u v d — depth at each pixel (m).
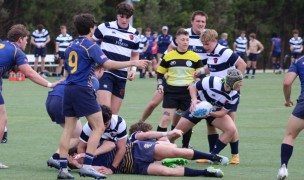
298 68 30.27
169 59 38.50
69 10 143.62
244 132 47.94
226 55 36.00
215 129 36.78
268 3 191.75
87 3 143.38
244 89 89.62
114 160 31.00
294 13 197.88
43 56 107.56
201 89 34.19
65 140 29.59
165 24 165.25
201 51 40.31
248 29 191.75
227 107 34.25
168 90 38.59
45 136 44.38
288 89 30.47
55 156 32.06
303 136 46.50
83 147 31.58
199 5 174.62
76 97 29.08
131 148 31.31
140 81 103.75
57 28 145.50
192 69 38.53
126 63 29.12
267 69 180.38
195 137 45.41
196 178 30.50
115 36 39.53
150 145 31.19
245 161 36.19
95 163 31.08
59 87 32.62
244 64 36.09
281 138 45.06
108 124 30.55
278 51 141.12
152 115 57.72
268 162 35.88
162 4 168.62
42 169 32.50
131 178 30.00
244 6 187.25
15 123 51.03
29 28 137.62
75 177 30.34
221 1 176.50
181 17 168.62
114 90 39.69
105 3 159.38
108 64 29.08
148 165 30.95
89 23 29.62
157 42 115.31
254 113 60.84
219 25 176.12
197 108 33.91
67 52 29.58
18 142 41.66
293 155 38.41
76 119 29.86
